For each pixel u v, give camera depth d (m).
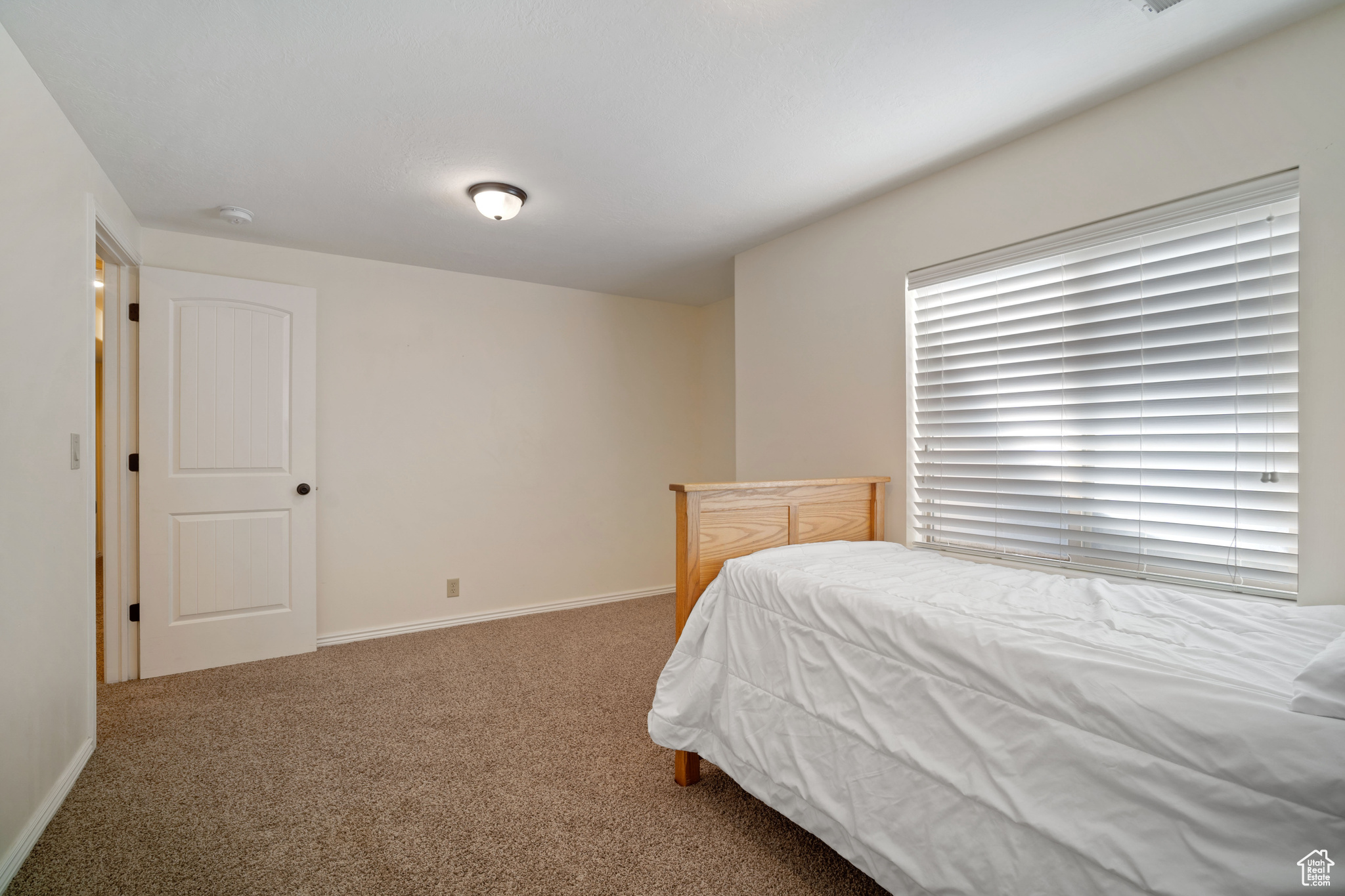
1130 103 1.88
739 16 1.54
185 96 1.87
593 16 1.54
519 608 4.03
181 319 2.96
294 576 3.21
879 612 1.45
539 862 1.58
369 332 3.55
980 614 1.36
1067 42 1.64
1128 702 1.02
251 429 3.10
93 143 2.13
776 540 2.18
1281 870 0.83
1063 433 2.09
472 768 2.05
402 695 2.67
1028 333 2.17
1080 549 2.06
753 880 1.51
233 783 1.95
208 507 3.00
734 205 2.75
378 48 1.66
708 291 4.39
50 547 1.75
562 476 4.23
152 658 2.87
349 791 1.91
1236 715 0.91
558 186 2.54
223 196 2.63
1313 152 1.55
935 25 1.58
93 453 2.06
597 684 2.81
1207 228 1.76
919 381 2.53
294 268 3.34
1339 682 0.87
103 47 1.63
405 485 3.65
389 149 2.23
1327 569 1.53
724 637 1.86
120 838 1.66
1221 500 1.75
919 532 2.54
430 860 1.58
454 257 3.52
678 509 1.97
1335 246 1.52
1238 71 1.67
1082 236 1.99
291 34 1.60
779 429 3.13
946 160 2.32
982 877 1.14
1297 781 0.83
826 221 2.89
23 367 1.60
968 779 1.19
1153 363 1.88
